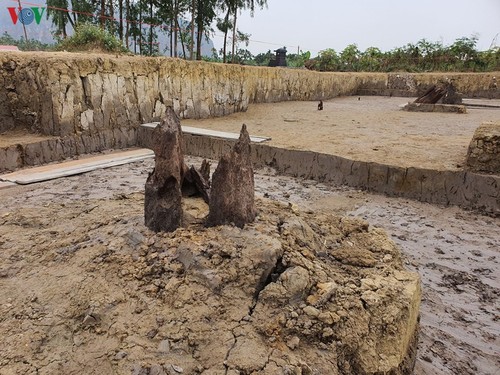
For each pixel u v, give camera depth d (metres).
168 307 2.49
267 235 2.92
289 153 8.28
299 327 2.34
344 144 8.83
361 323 2.44
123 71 10.06
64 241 3.30
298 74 19.09
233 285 2.60
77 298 2.61
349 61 29.94
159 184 3.08
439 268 4.85
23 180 7.24
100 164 8.45
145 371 2.06
